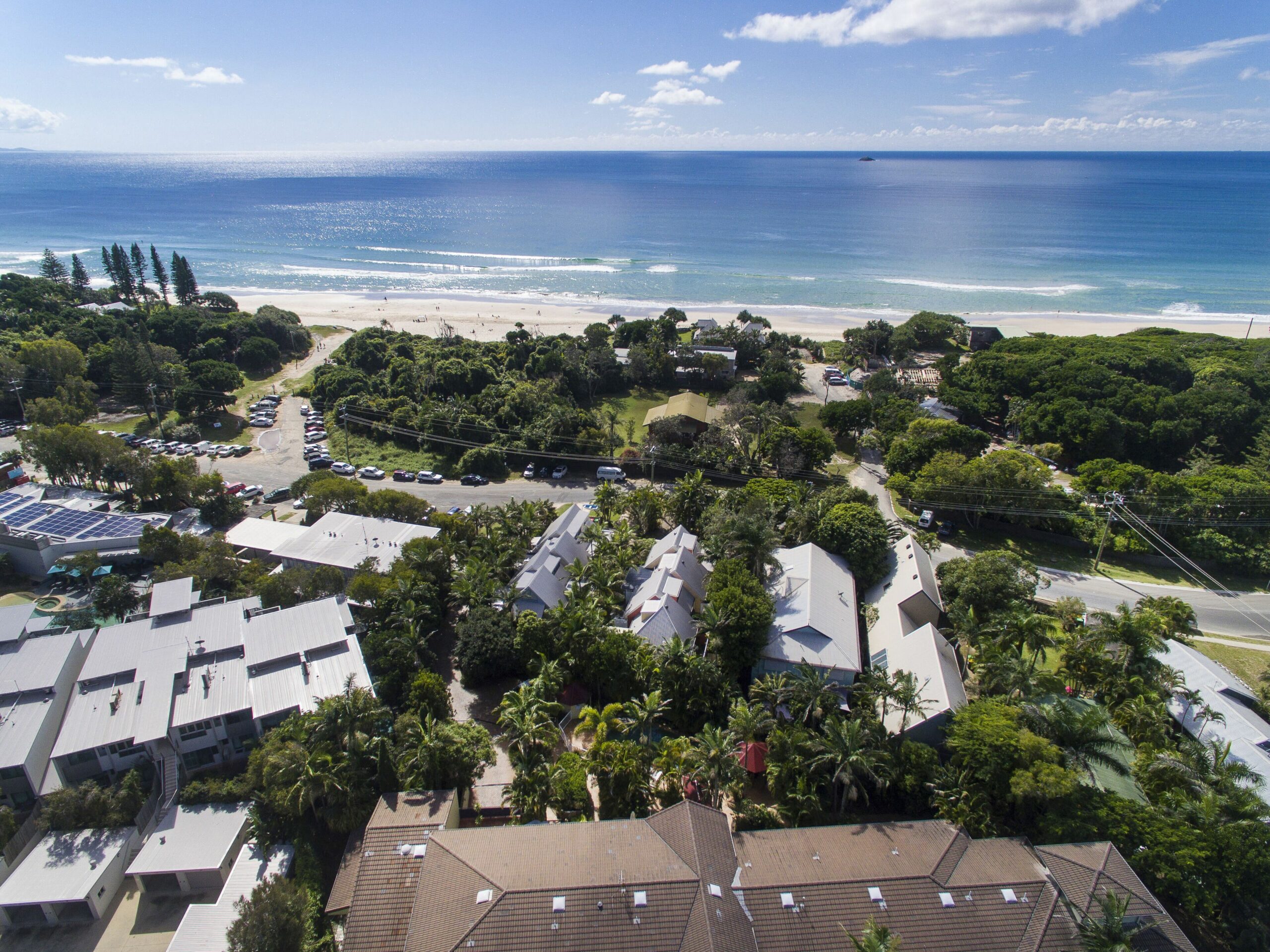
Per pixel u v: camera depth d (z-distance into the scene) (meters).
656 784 50.31
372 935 40.25
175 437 121.50
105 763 52.81
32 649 59.50
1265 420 116.44
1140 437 115.56
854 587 74.31
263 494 105.00
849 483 110.38
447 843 43.50
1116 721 56.97
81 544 81.38
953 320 192.38
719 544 75.56
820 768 49.34
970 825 46.00
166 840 47.84
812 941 38.81
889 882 41.56
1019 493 92.25
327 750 48.84
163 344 164.75
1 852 45.62
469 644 62.88
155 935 44.34
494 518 87.12
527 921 38.44
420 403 133.25
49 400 113.25
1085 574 86.94
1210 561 88.38
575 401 147.12
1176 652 66.25
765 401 137.25
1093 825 44.75
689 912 39.25
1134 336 178.75
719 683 57.41
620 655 59.16
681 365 158.50
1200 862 41.75
